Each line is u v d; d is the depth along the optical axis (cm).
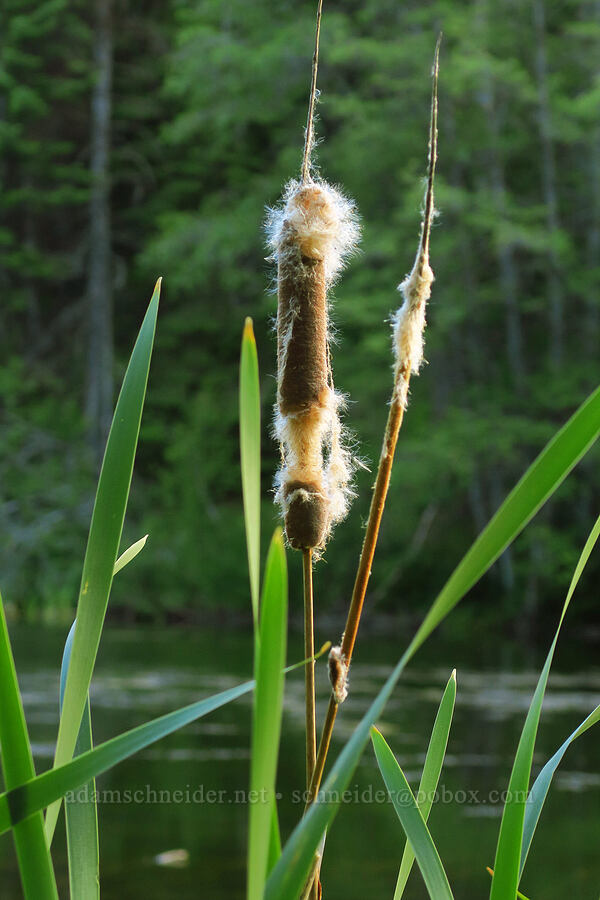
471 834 417
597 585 1642
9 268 2164
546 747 605
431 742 105
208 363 2116
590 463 1590
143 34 2233
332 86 1859
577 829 422
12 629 1355
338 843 419
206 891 343
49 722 648
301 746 616
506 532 69
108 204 2244
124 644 1260
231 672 933
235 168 2039
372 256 1670
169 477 1861
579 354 1775
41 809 75
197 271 1883
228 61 1819
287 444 89
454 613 1670
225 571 1733
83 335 2192
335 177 1777
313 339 89
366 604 1708
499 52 1745
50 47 2133
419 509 1769
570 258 1667
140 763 552
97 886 89
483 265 1803
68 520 1795
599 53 1714
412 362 78
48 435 1950
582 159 1777
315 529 88
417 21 1698
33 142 2055
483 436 1583
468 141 1691
